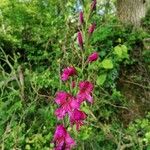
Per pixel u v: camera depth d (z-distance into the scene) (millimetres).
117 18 669
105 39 623
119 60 600
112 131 507
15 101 539
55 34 641
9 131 484
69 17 609
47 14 663
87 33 383
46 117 508
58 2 669
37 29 671
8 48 672
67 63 530
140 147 464
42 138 484
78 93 352
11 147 475
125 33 650
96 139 482
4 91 577
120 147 460
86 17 380
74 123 358
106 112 545
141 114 593
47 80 558
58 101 349
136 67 629
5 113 513
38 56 647
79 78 381
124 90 615
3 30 687
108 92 593
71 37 588
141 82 621
